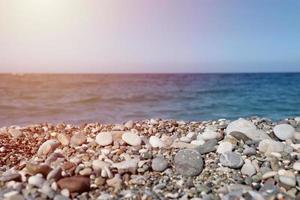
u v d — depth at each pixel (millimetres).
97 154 845
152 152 852
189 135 1014
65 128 1197
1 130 1194
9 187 636
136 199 606
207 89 5262
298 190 637
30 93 4438
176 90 5051
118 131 1038
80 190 632
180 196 624
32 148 965
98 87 5680
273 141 843
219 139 943
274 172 700
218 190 642
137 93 4500
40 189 625
